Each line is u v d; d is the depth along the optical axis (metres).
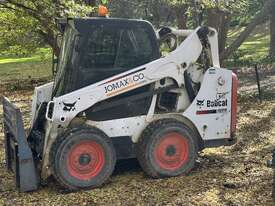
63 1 10.67
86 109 6.11
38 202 5.69
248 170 6.73
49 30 13.09
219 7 14.27
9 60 37.03
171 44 7.09
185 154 6.50
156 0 18.00
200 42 6.54
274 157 5.84
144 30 6.32
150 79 6.32
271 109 11.50
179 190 5.96
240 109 11.63
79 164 6.00
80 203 5.62
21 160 5.94
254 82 16.39
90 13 11.27
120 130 6.32
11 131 6.38
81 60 6.04
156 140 6.30
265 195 5.73
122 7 18.52
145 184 6.20
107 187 6.14
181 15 18.55
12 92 18.17
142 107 6.41
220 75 6.69
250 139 8.60
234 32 40.06
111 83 6.13
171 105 6.63
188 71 6.65
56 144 5.90
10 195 5.97
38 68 28.97
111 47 6.16
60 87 6.38
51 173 6.03
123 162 7.15
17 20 16.20
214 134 6.76
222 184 6.14
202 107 6.65
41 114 6.83
